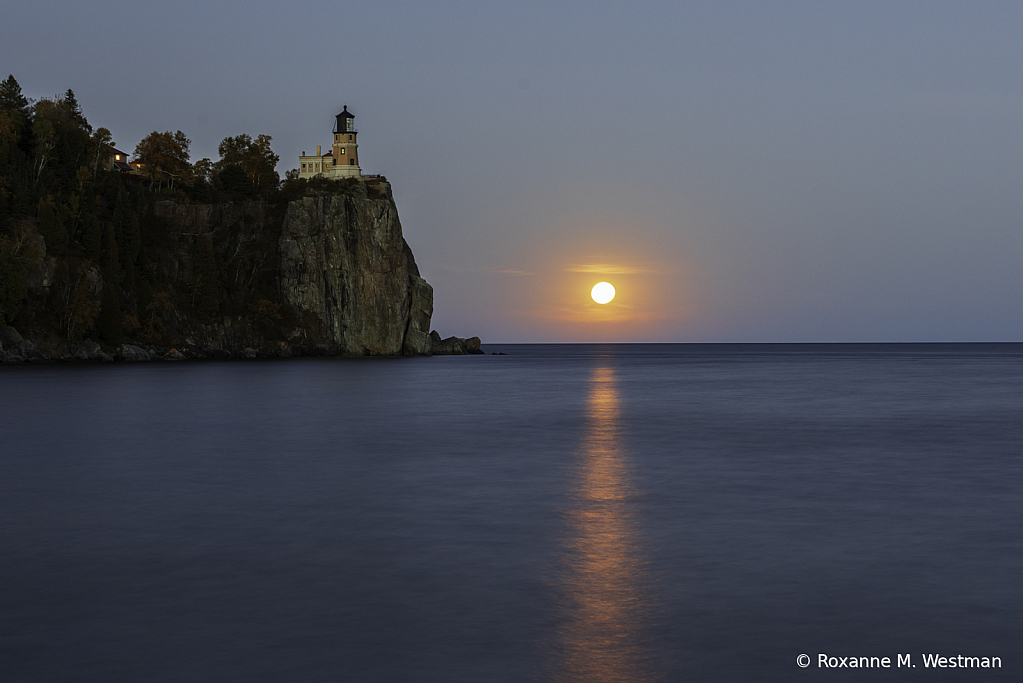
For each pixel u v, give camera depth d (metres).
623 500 25.91
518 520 22.72
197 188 182.00
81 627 13.89
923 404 69.06
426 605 15.15
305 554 18.83
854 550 19.42
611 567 17.86
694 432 46.91
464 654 12.82
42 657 12.59
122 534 20.73
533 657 12.72
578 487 28.36
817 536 20.91
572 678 11.97
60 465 32.81
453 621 14.29
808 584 16.59
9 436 42.69
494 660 12.59
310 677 11.93
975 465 34.09
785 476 31.08
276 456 35.94
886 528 21.84
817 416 57.59
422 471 31.95
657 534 21.03
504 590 16.09
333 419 53.34
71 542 19.86
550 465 33.72
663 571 17.52
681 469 32.72
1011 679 12.05
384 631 13.79
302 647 13.06
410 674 12.07
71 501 25.23
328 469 32.28
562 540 20.33
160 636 13.50
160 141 182.88
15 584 16.33
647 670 12.27
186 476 30.31
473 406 65.56
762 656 12.82
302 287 189.12
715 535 20.94
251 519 22.67
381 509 24.23
